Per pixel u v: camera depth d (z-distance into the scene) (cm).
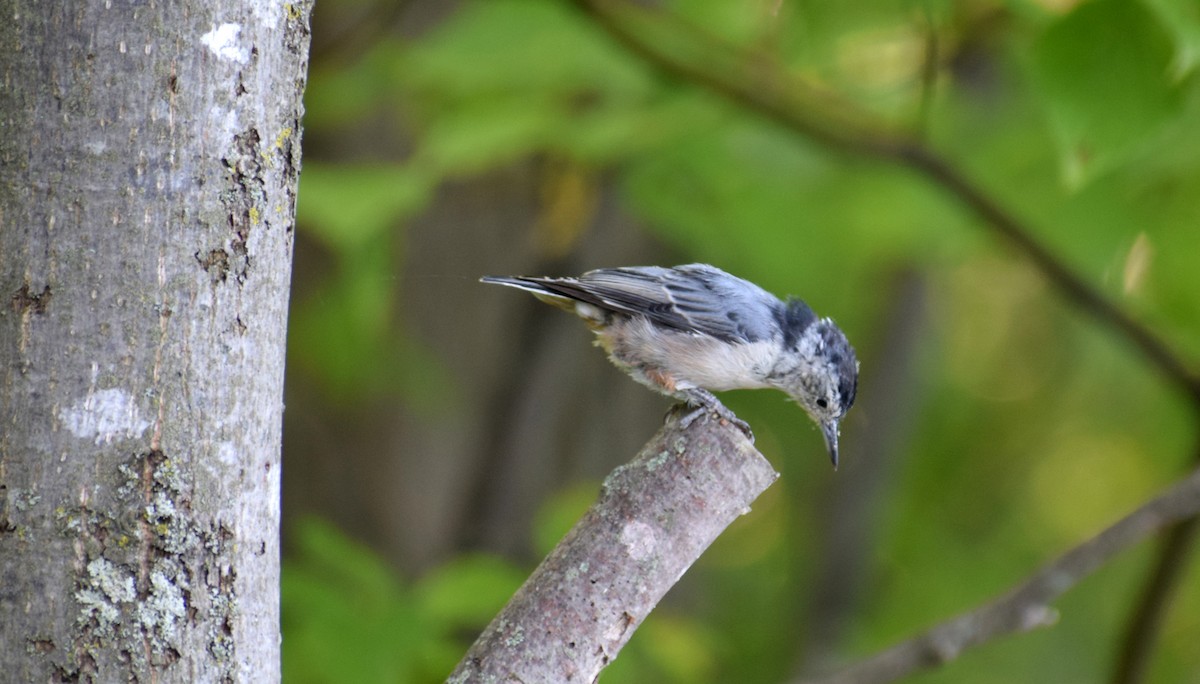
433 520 1256
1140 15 664
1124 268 1133
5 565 389
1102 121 681
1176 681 1548
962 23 1075
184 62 406
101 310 397
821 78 1133
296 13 438
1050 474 1723
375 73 1081
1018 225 1046
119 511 395
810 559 1638
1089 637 1552
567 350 1280
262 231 423
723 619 1644
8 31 401
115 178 399
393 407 1259
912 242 1161
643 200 1070
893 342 1596
